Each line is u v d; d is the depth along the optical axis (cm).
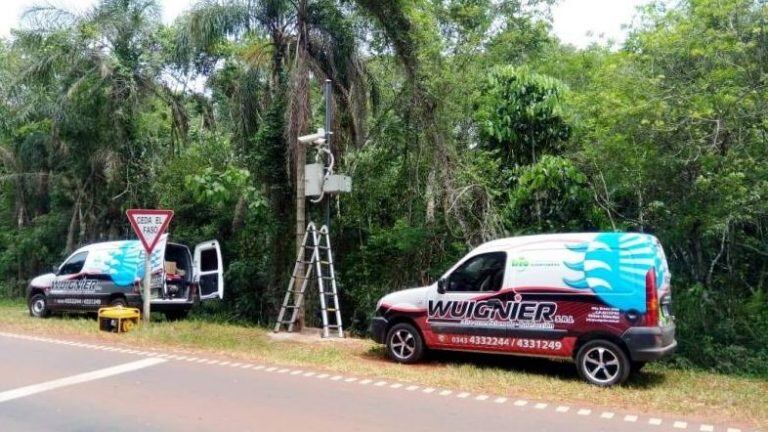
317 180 1291
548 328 880
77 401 736
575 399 771
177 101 1888
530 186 1258
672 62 1145
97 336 1220
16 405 717
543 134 1395
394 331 1009
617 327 834
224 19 1437
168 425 642
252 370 920
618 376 834
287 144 1424
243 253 1738
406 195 1462
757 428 670
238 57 1616
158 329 1295
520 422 667
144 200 1881
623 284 838
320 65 1432
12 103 1948
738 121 1080
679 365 1065
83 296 1548
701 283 1179
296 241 1477
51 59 1773
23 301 2105
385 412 696
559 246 896
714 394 827
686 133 1109
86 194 1961
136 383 831
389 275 1462
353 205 1509
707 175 1109
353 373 900
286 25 1466
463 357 1046
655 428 657
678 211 1155
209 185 1509
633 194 1230
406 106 1417
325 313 1237
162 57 1816
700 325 1123
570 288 873
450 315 959
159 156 1912
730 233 1173
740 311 1169
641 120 1109
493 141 1423
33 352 1055
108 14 1798
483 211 1304
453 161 1351
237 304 1728
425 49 1396
